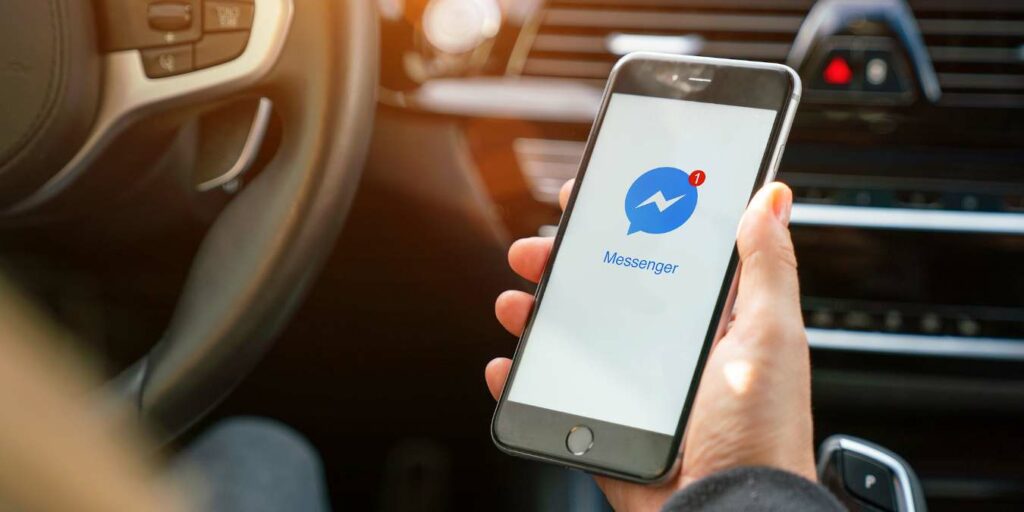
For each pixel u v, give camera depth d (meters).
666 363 0.89
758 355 0.80
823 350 1.77
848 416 1.83
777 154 0.92
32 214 1.05
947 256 1.74
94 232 1.18
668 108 0.96
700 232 0.92
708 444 0.81
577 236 0.94
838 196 1.73
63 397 0.91
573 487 1.58
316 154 1.01
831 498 0.67
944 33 1.66
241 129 1.06
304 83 1.01
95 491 0.87
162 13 0.99
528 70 1.68
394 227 1.76
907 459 1.88
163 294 1.35
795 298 0.82
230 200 1.17
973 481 1.88
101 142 1.01
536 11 1.65
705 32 1.67
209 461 1.12
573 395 0.90
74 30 0.97
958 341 1.76
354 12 1.01
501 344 1.85
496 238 1.73
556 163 1.70
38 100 0.97
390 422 1.97
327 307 1.85
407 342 1.88
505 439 0.91
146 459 1.02
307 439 1.98
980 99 1.67
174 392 1.01
